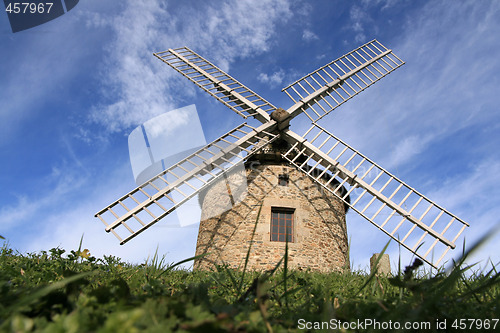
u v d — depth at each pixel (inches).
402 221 426.9
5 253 208.1
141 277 107.3
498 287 103.4
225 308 65.7
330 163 474.6
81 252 121.2
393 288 119.9
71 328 38.8
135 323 47.0
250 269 430.0
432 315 66.6
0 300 60.7
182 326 43.2
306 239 463.5
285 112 513.7
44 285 66.1
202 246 497.4
